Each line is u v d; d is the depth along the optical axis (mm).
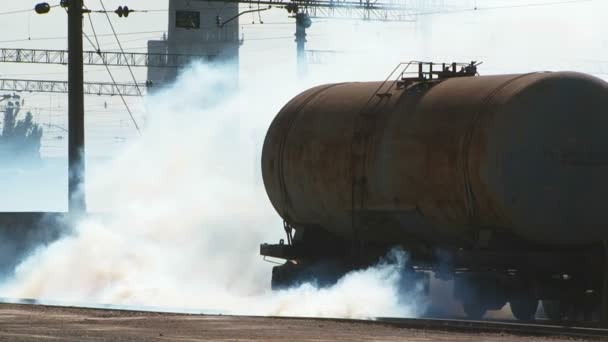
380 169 85125
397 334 60719
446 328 64750
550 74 79500
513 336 61219
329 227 93875
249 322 66500
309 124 92438
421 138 82312
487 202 78062
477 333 62688
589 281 80250
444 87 84312
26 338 54469
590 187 79750
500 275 78938
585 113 79750
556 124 78875
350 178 87438
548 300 80812
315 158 90688
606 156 80250
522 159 78000
